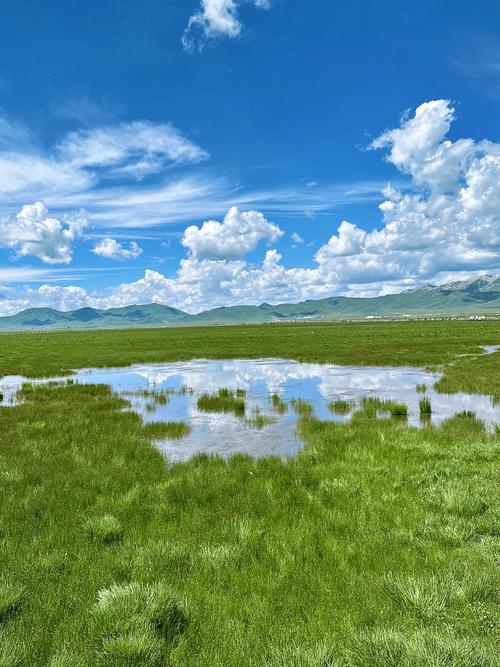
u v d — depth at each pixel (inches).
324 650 175.3
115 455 511.5
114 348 2719.0
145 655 175.0
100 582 237.6
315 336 3523.6
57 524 319.0
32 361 1942.7
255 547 278.2
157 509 350.3
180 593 223.9
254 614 207.5
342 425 655.1
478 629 191.6
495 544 269.6
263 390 1068.5
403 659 167.9
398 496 358.9
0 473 438.3
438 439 550.0
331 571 246.7
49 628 197.2
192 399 964.6
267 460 480.7
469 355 1707.7
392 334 3444.9
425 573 239.3
